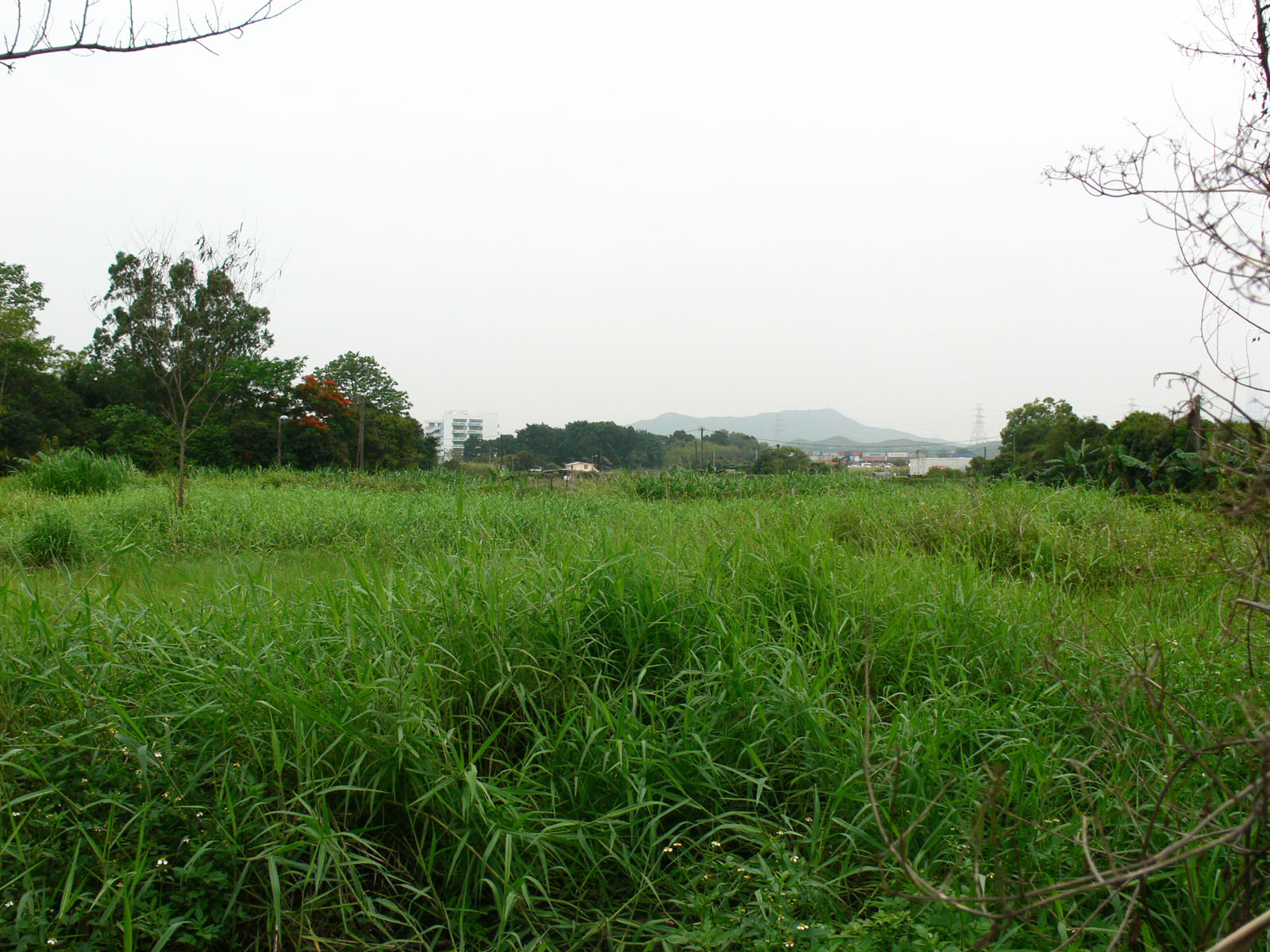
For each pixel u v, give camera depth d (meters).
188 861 2.33
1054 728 3.12
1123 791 2.45
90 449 24.14
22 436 24.64
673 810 2.72
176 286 10.83
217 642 3.25
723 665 3.28
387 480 19.97
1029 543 6.55
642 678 3.38
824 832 2.58
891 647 3.73
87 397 33.06
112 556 6.87
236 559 6.75
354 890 2.36
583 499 12.85
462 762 2.66
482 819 2.53
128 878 2.21
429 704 2.94
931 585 4.38
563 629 3.40
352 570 4.12
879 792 2.56
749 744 2.89
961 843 2.42
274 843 2.41
